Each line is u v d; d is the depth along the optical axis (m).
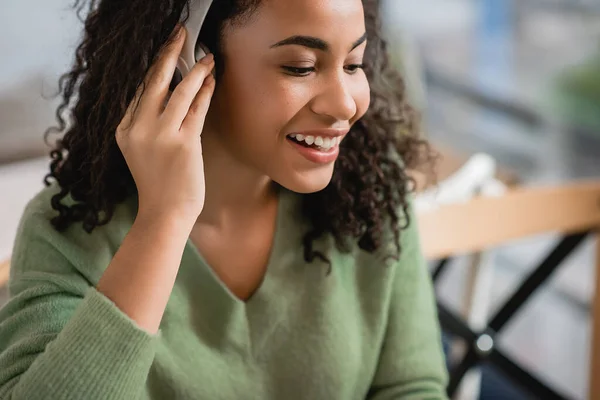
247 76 0.63
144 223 0.62
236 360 0.76
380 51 0.85
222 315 0.74
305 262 0.79
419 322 0.86
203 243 0.77
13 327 0.68
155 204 0.62
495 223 1.11
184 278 0.73
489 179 1.36
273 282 0.77
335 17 0.60
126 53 0.64
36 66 1.60
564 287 1.89
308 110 0.64
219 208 0.75
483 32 2.07
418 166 0.95
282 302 0.77
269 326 0.76
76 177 0.72
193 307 0.74
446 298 2.12
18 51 1.58
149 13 0.63
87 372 0.58
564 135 1.94
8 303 0.70
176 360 0.73
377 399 0.85
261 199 0.77
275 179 0.68
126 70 0.64
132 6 0.65
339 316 0.79
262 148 0.66
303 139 0.66
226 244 0.77
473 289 1.45
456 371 1.38
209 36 0.65
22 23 1.55
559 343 1.86
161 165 0.62
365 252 0.82
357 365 0.81
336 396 0.79
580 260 1.84
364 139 0.81
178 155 0.62
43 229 0.71
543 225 1.13
